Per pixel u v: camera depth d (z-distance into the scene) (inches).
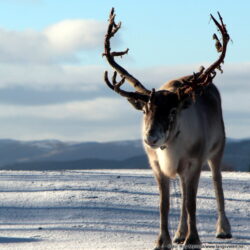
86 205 2038.6
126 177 2630.4
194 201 1614.2
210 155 1765.5
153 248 1555.1
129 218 1893.5
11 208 2023.9
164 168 1605.6
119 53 1692.9
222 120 1814.7
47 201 2101.4
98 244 1583.4
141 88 1625.2
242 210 2015.3
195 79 1585.9
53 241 1624.0
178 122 1572.3
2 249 1535.4
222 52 1637.6
